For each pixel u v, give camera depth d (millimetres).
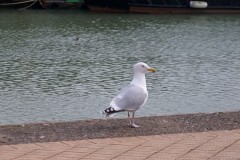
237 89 23484
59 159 8375
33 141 9508
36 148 9000
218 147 8938
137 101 10203
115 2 58188
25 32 44000
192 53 34594
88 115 18859
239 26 49438
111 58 32406
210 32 45094
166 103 20766
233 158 8336
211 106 20422
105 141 9414
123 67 29188
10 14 55719
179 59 32250
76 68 28812
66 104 20500
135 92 10203
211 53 34656
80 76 26438
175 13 59250
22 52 34438
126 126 10602
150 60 31859
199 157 8398
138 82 10406
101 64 30172
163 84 24484
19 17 53406
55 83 24672
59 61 31125
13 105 20391
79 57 32656
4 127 10602
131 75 26703
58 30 45344
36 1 60625
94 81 25125
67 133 10078
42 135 9938
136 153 8656
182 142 9273
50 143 9305
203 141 9320
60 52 34594
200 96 22062
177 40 40375
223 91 23047
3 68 28703
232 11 60469
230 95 22297
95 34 43219
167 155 8531
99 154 8625
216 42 39594
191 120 11094
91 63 30500
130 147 9008
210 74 27234
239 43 39156
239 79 25844
